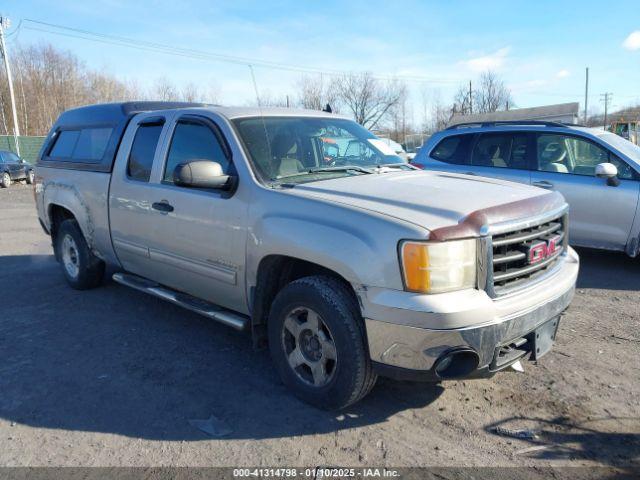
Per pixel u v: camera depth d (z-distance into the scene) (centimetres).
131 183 474
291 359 355
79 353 439
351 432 320
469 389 368
